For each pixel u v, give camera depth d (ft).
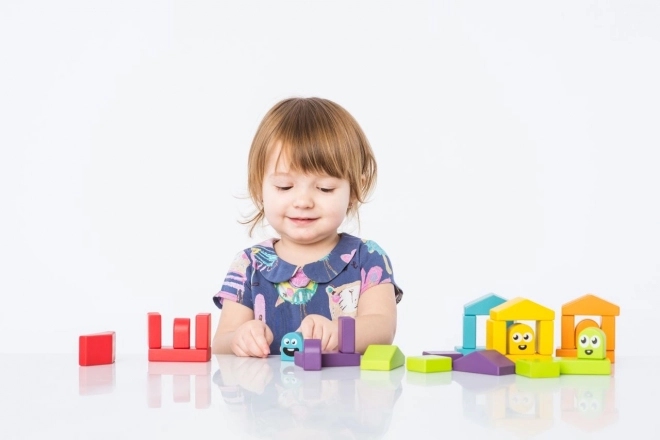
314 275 6.11
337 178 5.90
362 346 5.37
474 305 4.82
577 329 4.62
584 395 3.45
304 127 5.86
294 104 6.17
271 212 5.94
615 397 3.40
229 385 3.75
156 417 3.01
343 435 2.71
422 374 4.12
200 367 4.44
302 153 5.75
